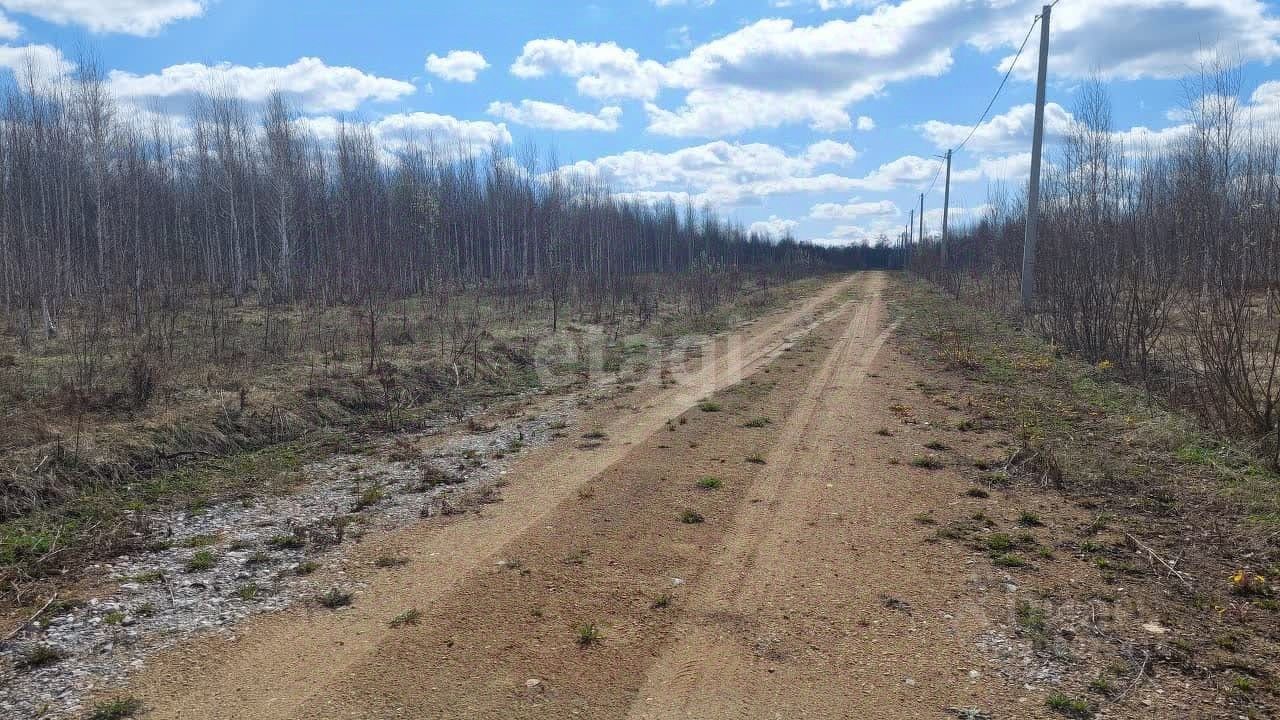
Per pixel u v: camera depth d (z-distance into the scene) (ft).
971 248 153.28
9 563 18.21
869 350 57.98
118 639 14.42
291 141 111.55
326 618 15.42
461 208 151.33
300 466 28.30
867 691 12.62
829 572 17.65
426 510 22.49
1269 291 31.37
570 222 139.95
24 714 11.76
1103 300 47.67
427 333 61.00
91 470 25.00
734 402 38.75
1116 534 19.62
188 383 36.58
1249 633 14.25
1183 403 31.83
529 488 24.85
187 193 128.77
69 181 81.25
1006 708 11.98
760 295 126.31
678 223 208.74
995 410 35.12
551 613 15.58
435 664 13.47
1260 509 20.76
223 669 13.32
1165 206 56.44
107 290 78.59
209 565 18.31
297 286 100.27
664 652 13.98
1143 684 12.59
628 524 21.13
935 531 20.18
